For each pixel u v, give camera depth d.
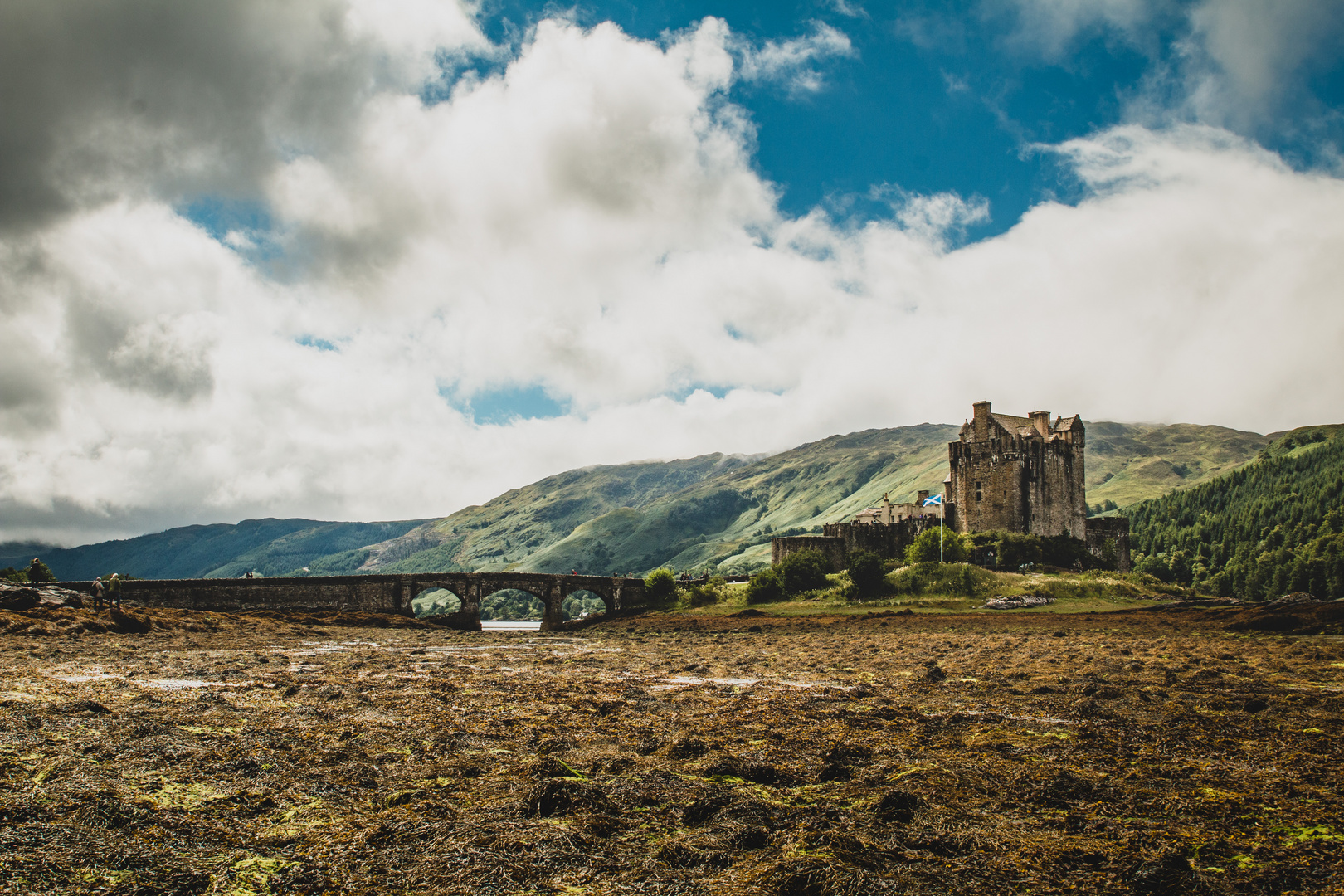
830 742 29.55
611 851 18.56
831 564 147.50
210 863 17.72
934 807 21.58
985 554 135.62
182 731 29.38
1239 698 37.81
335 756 26.62
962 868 17.47
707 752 27.81
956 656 62.69
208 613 95.00
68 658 56.84
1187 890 16.23
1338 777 24.36
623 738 30.67
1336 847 18.61
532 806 21.42
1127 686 42.97
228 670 50.88
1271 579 171.00
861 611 112.25
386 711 35.84
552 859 17.89
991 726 32.22
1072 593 117.12
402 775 25.02
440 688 43.09
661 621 120.31
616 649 77.69
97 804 20.59
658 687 45.16
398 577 121.19
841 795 23.19
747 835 19.34
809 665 58.66
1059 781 23.33
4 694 38.69
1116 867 17.48
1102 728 31.58
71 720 30.61
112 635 75.62
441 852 18.14
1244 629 76.25
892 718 34.28
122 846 18.16
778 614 115.94
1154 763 26.06
